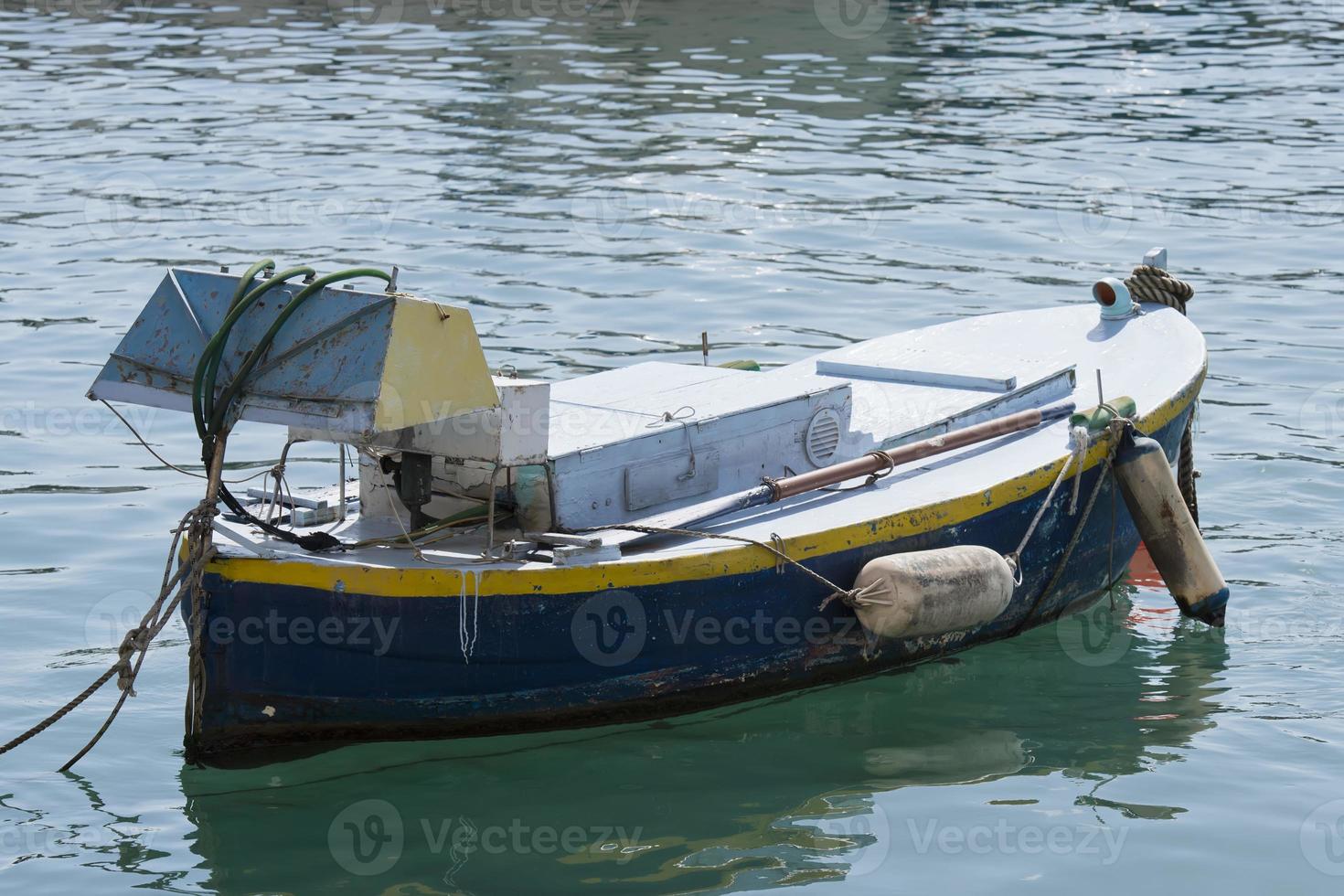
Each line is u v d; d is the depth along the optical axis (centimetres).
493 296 4788
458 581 2252
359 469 2498
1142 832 2164
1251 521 3281
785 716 2516
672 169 6381
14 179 6194
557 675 2348
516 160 6519
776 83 8169
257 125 7181
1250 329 4553
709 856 2108
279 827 2186
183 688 2594
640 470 2453
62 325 4516
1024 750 2408
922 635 2625
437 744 2381
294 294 2214
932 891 2023
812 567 2466
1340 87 8075
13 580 2967
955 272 5069
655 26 9956
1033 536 2759
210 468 2239
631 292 4856
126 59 8925
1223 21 10369
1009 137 6981
